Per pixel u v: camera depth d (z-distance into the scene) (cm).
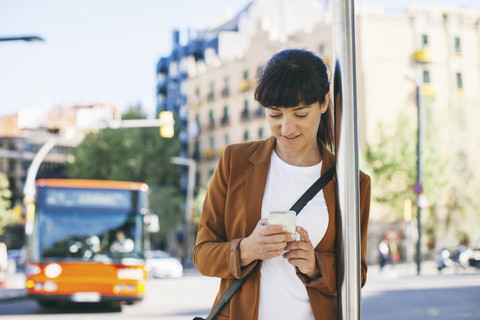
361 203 218
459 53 4603
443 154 3694
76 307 1520
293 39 5000
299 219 204
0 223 3797
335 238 206
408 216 2786
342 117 189
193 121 6575
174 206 5434
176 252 6112
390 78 4391
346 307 191
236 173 216
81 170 5294
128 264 1323
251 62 5666
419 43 4491
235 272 199
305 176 210
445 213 3853
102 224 1335
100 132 5366
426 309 1326
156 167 5400
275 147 217
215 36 6850
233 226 214
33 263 1306
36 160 2292
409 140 3622
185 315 1345
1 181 3878
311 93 192
